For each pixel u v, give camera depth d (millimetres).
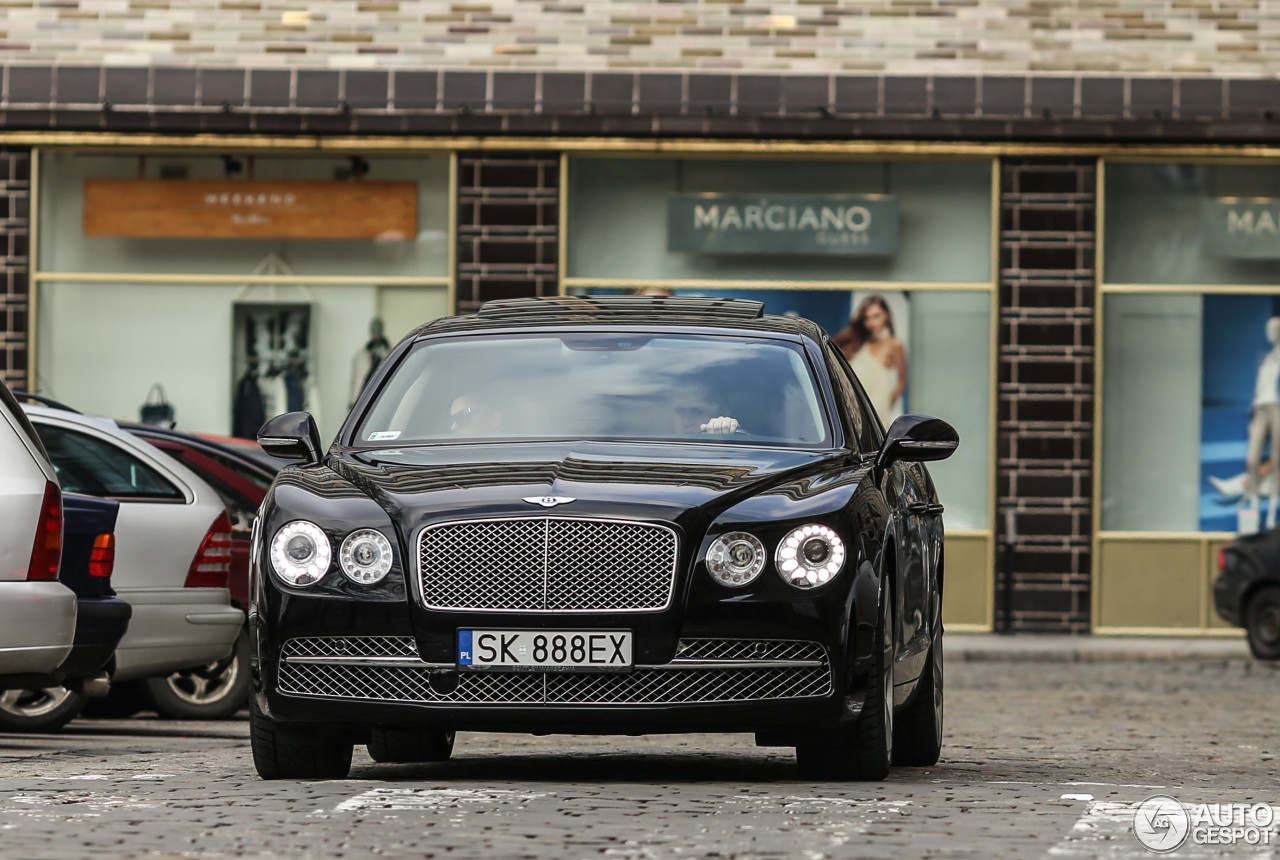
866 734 22422
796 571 21438
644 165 62938
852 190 62906
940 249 62781
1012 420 62562
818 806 20016
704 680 21328
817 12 62719
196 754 27500
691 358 25000
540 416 24203
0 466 26344
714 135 62281
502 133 62562
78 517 28500
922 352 62781
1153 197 62812
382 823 18531
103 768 24641
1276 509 62844
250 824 18484
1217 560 62688
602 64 62719
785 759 27938
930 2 62594
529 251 62812
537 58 62781
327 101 62500
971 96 62281
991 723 37344
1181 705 42188
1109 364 62906
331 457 23688
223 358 63250
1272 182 62844
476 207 62812
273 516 22078
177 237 63156
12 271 63188
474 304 62844
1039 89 62344
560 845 17203
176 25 62969
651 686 21281
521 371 24859
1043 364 62562
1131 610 62562
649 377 24703
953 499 62781
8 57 63125
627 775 24297
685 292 63031
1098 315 62594
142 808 19656
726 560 21375
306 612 21547
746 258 62938
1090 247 62469
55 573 26469
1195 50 62719
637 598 21297
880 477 23656
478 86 62562
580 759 27609
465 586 21375
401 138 62781
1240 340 62844
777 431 24125
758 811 19547
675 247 62938
